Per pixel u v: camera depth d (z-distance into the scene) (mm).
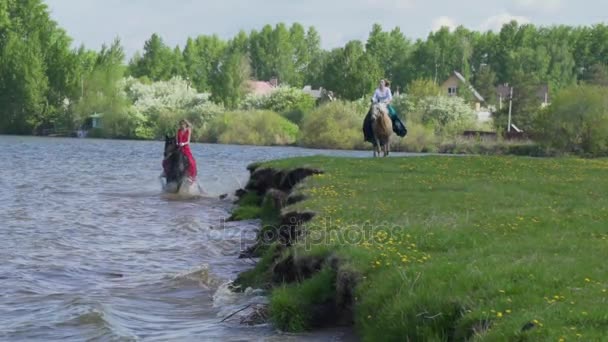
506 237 14859
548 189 23406
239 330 13648
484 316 9812
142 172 56125
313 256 14930
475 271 11594
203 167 59938
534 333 8883
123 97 139125
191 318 14984
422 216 18047
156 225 28641
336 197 21672
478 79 190500
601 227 15844
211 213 32375
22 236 25172
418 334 10531
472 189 23000
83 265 20422
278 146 116312
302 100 147000
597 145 97188
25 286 17625
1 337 13367
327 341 12562
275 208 27156
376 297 11781
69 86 139250
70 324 14094
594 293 10305
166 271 19781
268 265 17406
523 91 139875
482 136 115562
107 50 142625
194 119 131250
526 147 102000
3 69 138750
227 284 17453
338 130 110938
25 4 143000
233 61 161875
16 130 139625
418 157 34844
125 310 15547
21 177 50156
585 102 96688
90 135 137750
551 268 11695
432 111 127375
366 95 147375
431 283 11477
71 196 39000
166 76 197375
